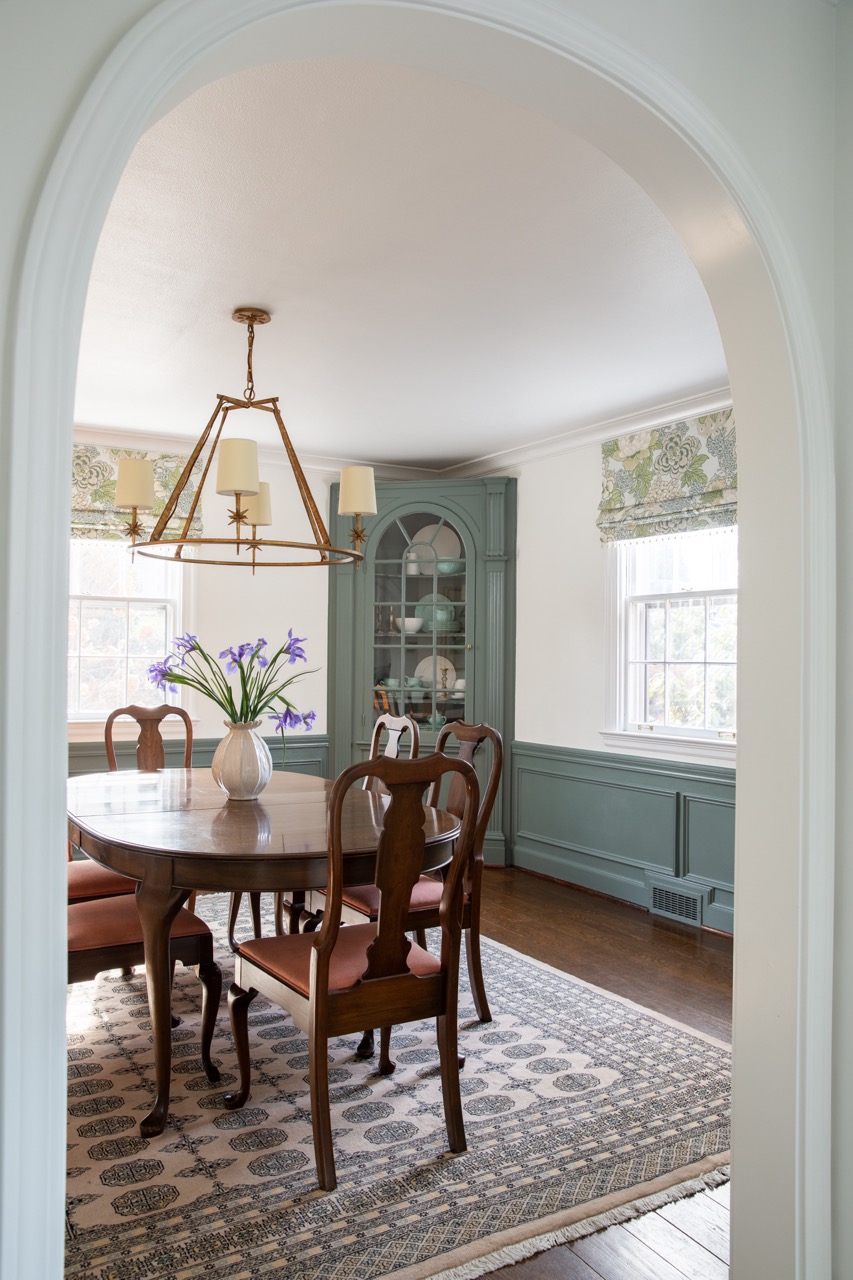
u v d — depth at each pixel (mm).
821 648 1732
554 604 5715
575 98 1591
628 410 4965
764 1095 1765
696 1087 2832
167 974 2533
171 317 3590
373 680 6230
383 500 6191
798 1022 1710
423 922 2980
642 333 3768
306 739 6207
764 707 1791
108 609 5645
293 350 3998
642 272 3162
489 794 3301
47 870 1063
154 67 1133
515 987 3717
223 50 1256
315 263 3092
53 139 1080
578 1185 2293
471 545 6070
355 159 2424
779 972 1744
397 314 3561
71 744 5465
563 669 5637
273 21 1269
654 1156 2432
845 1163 1722
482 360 4125
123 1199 2199
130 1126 2547
